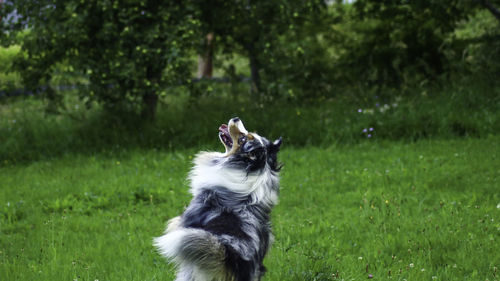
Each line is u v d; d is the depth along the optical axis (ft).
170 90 39.52
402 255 18.16
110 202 25.00
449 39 48.37
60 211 24.04
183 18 34.55
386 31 47.42
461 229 19.77
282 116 38.65
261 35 39.17
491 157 29.25
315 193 25.79
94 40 34.78
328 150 33.32
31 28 34.35
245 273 11.34
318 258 17.17
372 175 27.68
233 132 12.54
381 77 45.96
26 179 29.14
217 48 44.98
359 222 21.42
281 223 21.65
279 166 13.67
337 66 47.19
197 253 10.78
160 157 32.71
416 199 23.71
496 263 17.21
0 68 49.93
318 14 44.04
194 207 12.42
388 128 36.14
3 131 38.37
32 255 18.67
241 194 12.41
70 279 16.34
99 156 33.47
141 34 33.06
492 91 39.91
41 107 44.14
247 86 51.78
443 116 36.45
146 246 19.48
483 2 41.09
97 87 34.47
